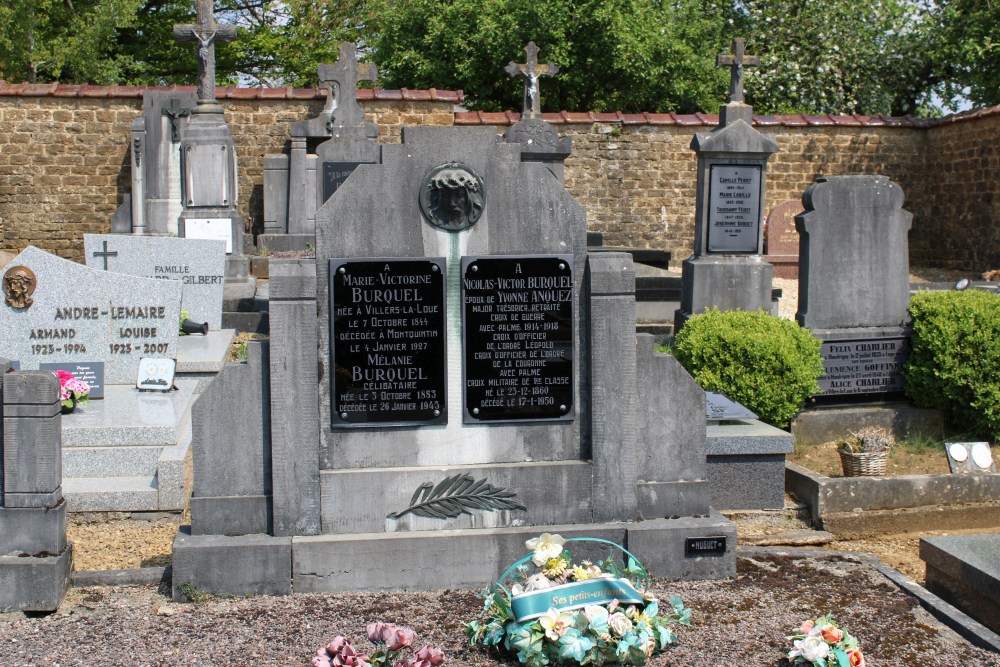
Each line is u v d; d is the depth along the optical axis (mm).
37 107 17500
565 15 22359
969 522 6949
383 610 4840
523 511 5281
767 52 24984
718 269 10883
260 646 4441
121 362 8492
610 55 22547
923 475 7000
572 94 23531
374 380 5180
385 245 5152
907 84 24891
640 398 5406
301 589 5055
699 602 5012
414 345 5191
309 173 16766
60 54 21172
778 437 6770
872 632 4688
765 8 25109
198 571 4984
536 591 4402
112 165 17750
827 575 5426
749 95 24719
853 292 8672
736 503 6879
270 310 4996
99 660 4316
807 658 4211
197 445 5098
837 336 8602
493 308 5242
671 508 5453
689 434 5453
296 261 5070
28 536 4949
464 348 5242
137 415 7230
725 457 6809
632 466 5332
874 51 24875
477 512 5242
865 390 8711
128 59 23734
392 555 5086
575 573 4562
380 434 5207
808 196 8617
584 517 5328
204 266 10578
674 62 23406
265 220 16953
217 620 4719
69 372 7699
